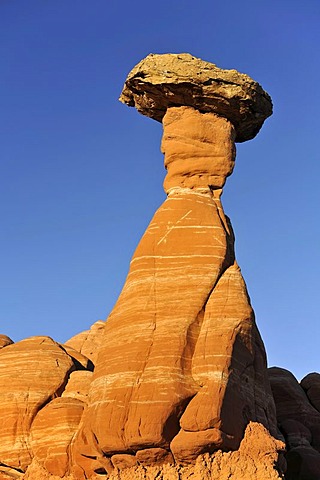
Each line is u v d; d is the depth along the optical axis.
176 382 28.55
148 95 33.09
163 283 30.50
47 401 34.16
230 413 28.53
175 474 28.17
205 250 30.83
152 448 28.25
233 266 30.94
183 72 31.98
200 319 29.91
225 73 32.34
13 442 33.50
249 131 34.47
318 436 36.47
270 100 33.94
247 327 29.97
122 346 29.75
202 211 31.53
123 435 28.55
